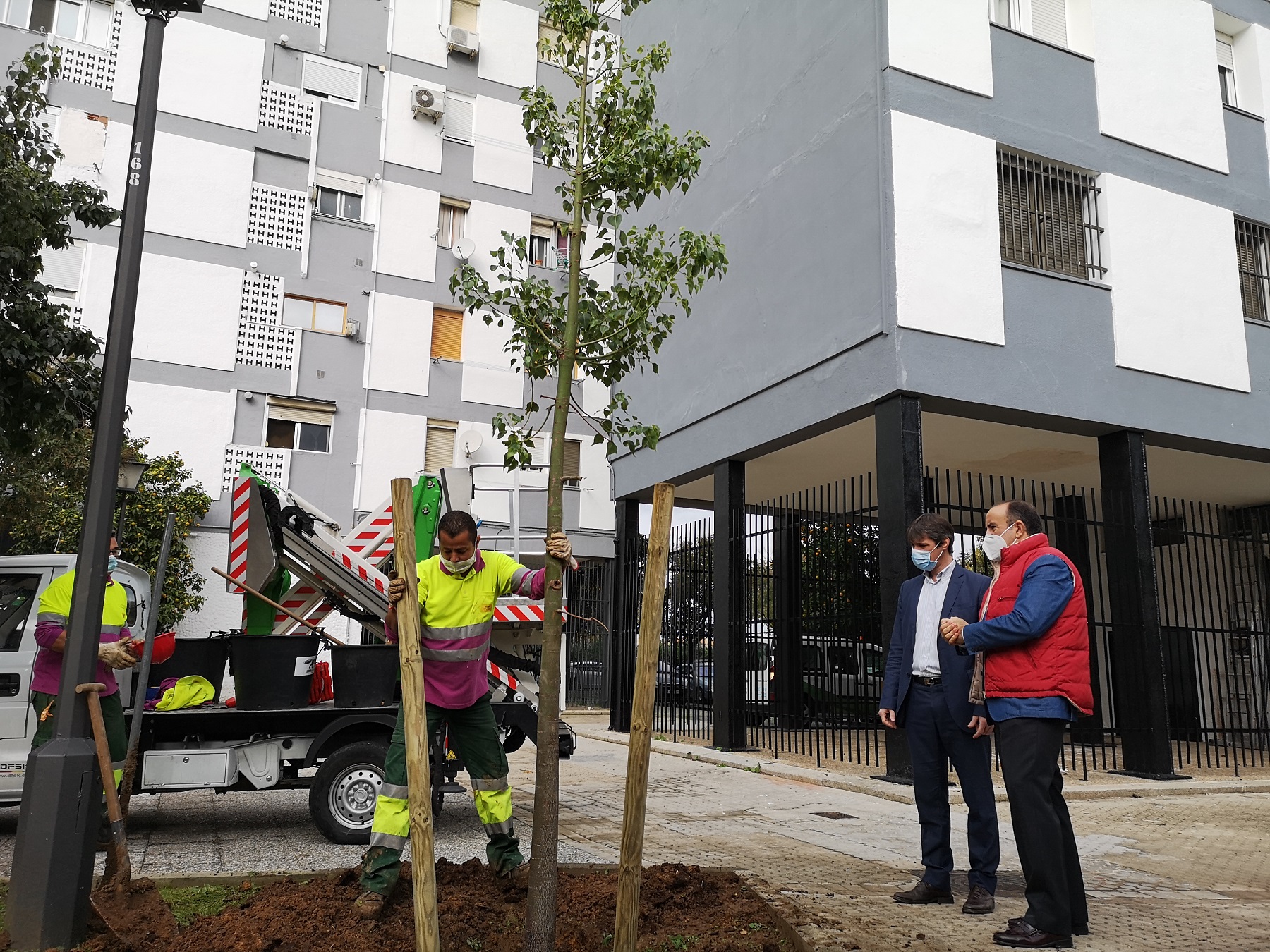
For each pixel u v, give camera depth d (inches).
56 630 209.5
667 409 555.8
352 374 786.2
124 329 162.6
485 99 883.4
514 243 166.1
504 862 170.2
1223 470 515.2
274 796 331.6
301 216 788.0
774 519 560.1
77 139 712.4
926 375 372.5
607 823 276.8
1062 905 157.2
